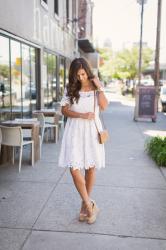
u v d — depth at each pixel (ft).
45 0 37.29
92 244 11.73
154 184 18.28
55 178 19.04
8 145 21.06
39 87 35.65
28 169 20.85
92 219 13.24
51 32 40.32
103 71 170.91
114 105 75.15
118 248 11.50
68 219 13.65
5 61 25.43
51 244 11.71
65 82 53.21
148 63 127.85
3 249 11.39
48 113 30.86
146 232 12.64
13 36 26.37
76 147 12.92
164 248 11.55
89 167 13.25
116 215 14.10
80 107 12.96
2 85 24.89
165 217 13.99
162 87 69.31
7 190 16.98
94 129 13.07
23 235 12.32
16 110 28.45
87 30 73.92
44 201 15.55
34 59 34.06
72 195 16.33
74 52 61.72
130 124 42.96
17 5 26.50
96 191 16.97
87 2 72.95
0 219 13.58
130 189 17.38
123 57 120.88
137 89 45.57
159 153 22.43
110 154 25.41
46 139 30.91
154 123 44.32
